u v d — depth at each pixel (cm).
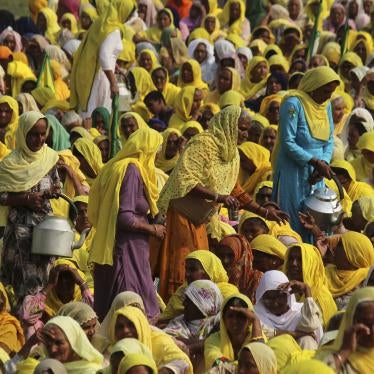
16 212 3047
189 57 5753
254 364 2530
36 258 3041
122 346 2505
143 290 3050
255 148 4006
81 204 3472
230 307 2741
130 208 3016
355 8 6369
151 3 6350
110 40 4659
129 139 3058
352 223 3625
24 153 3056
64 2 6331
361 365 2375
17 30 5956
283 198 3569
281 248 3269
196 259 3047
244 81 5153
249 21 6550
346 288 3278
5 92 5044
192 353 2831
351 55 5344
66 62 5497
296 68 5262
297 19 6488
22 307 3008
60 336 2570
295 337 2873
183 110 4719
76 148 3881
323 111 3584
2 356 2759
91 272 3219
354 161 4200
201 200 3173
